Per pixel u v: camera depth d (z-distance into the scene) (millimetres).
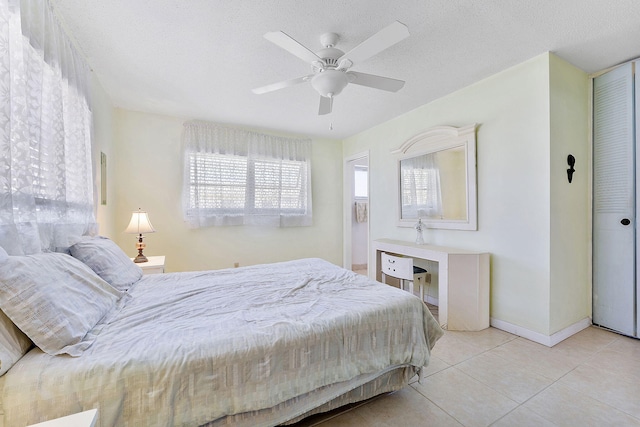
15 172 1189
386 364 1442
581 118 2436
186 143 3525
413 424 1396
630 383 1701
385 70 2395
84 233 2008
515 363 1938
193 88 2723
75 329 1025
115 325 1208
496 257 2523
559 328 2252
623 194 2324
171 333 1145
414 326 1567
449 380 1753
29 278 996
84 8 1626
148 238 3404
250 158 3936
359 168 5648
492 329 2514
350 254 4758
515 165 2367
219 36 1914
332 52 1848
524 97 2297
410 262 2895
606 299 2438
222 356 1055
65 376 868
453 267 2492
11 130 1162
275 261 4176
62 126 1566
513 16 1727
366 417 1445
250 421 1110
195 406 990
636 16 1726
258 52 2109
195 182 3555
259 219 3986
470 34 1908
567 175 2299
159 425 932
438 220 3051
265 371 1122
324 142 4641
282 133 4242
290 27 1813
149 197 3396
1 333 899
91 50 2057
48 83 1485
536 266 2244
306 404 1240
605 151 2424
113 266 1757
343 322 1346
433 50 2098
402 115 3527
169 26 1805
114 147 3166
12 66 1178
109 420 874
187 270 3596
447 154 2928
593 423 1385
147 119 3379
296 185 4293
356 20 1751
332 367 1285
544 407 1503
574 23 1797
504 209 2453
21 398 819
